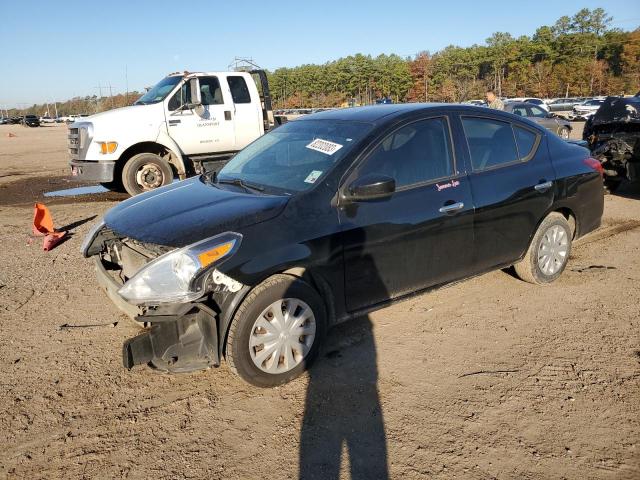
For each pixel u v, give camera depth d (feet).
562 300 14.43
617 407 9.57
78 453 8.73
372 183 10.42
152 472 8.27
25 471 8.34
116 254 11.82
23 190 36.78
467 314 13.69
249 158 13.76
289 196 10.78
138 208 11.62
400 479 7.98
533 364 11.15
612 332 12.50
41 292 15.87
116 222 11.22
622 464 8.16
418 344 12.15
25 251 20.38
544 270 15.11
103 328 13.34
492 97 37.19
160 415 9.73
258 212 10.23
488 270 13.79
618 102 27.55
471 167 13.08
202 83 32.68
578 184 15.35
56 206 29.91
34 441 9.05
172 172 31.53
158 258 9.47
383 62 346.13
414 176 12.05
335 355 11.71
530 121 15.15
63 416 9.73
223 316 9.62
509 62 296.71
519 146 14.43
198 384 10.75
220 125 33.27
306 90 376.89
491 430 9.03
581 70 260.21
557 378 10.57
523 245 14.38
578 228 15.89
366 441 8.86
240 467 8.34
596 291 15.01
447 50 330.13
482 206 12.95
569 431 8.95
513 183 13.67
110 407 10.00
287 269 10.12
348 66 351.46
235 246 9.57
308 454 8.60
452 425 9.20
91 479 8.14
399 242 11.58
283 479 8.06
